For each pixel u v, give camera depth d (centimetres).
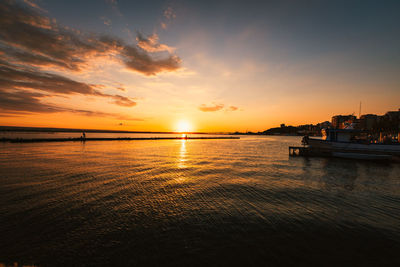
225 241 682
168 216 869
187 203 1030
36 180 1393
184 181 1482
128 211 913
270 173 1812
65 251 614
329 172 1873
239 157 3009
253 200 1086
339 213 921
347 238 707
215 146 5631
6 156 2550
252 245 660
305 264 573
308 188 1324
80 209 920
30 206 938
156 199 1081
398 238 708
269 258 596
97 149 3728
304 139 3228
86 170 1770
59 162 2155
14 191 1148
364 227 788
